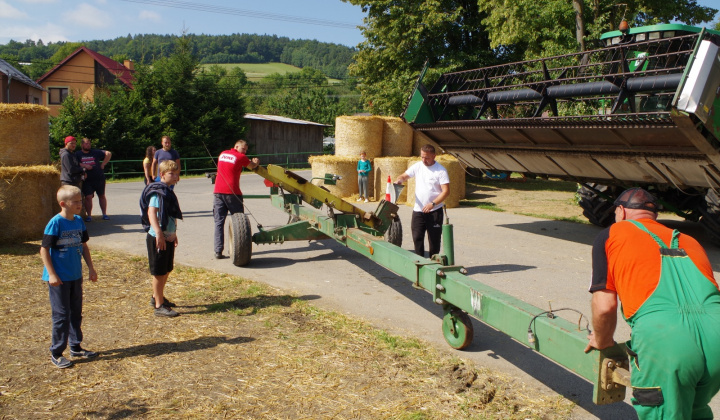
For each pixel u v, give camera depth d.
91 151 10.91
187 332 4.99
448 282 4.27
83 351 4.43
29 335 4.88
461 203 14.34
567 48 16.25
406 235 9.92
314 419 3.51
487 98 8.60
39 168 8.73
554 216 12.16
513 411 3.67
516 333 3.47
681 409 2.40
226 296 6.07
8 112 8.83
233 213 7.82
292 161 37.59
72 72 37.12
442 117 9.66
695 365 2.39
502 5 17.95
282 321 5.30
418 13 22.05
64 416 3.52
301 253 8.31
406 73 22.44
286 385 3.98
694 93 5.38
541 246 9.06
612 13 17.47
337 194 15.52
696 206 9.06
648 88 6.43
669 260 2.61
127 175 28.14
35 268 7.11
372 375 4.16
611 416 3.63
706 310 2.49
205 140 30.95
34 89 31.03
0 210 8.42
